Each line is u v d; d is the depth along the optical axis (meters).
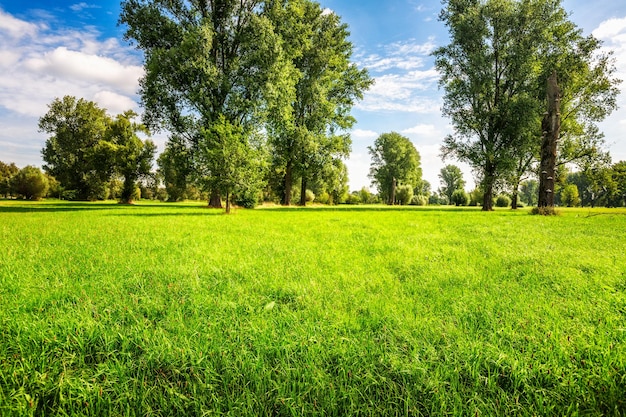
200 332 2.47
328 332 2.48
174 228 10.71
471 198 72.12
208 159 21.91
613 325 2.52
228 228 10.92
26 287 3.62
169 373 2.02
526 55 26.23
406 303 3.16
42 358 2.10
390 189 77.94
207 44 25.36
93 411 1.72
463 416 1.65
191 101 27.52
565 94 29.41
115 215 18.05
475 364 1.98
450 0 29.64
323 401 1.74
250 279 4.10
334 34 41.09
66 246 6.66
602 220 13.55
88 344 2.32
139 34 27.91
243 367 1.99
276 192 54.88
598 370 1.90
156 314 2.96
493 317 2.75
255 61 27.05
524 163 33.66
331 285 3.84
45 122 56.31
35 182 57.97
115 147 45.31
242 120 29.17
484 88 27.70
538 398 1.69
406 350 2.22
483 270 4.54
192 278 4.04
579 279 3.87
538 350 2.18
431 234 9.09
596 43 27.11
